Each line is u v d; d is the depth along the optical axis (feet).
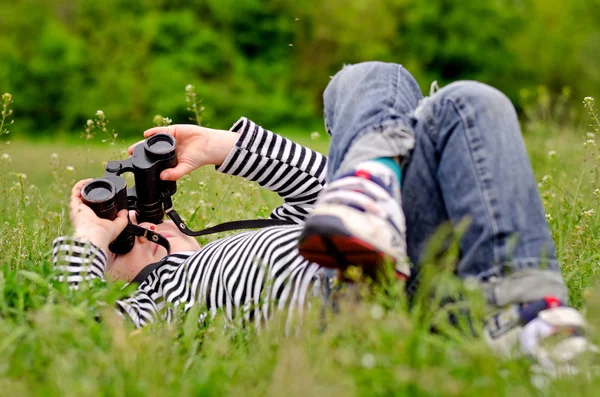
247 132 8.81
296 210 8.96
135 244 8.98
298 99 83.51
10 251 9.61
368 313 5.98
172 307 7.88
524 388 5.43
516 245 6.03
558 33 89.71
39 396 5.53
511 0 90.43
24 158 35.78
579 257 9.24
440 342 5.79
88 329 6.46
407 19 86.48
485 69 88.48
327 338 6.04
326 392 5.20
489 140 6.26
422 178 6.56
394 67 7.21
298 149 8.87
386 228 5.94
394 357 5.54
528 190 6.18
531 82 89.25
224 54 82.69
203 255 8.25
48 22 82.38
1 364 5.89
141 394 5.44
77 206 8.22
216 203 13.04
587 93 88.43
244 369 6.03
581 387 5.35
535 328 5.68
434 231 6.59
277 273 7.25
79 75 79.82
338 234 5.78
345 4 84.94
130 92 78.23
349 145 6.63
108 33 81.35
